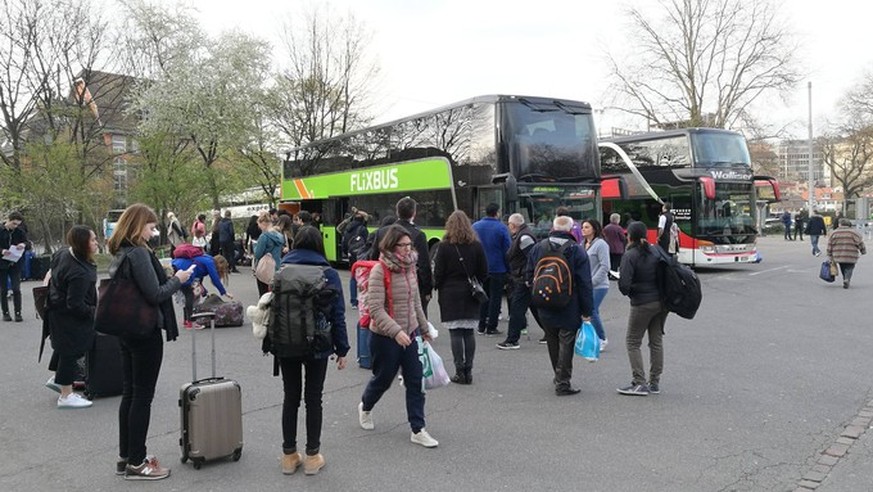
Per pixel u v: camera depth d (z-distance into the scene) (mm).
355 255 13023
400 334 5328
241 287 17328
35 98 28391
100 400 7008
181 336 10367
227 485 4746
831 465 5012
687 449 5363
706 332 10398
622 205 21375
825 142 62812
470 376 7484
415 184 17000
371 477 4871
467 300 7418
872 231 42969
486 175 14422
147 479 4832
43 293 6902
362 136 19984
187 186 28234
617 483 4707
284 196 25531
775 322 11234
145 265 4711
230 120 33188
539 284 6848
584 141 14938
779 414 6246
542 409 6496
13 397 7109
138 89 32844
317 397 4980
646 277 6801
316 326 4777
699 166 19422
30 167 25266
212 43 34500
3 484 4805
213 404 5070
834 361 8352
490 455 5281
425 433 5520
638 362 6938
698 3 39312
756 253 20281
